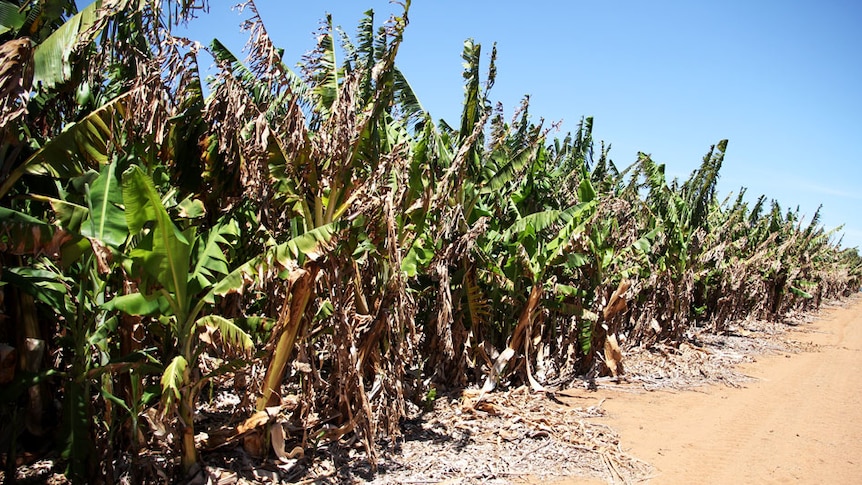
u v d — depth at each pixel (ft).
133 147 17.42
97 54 15.38
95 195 14.61
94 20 13.44
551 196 37.42
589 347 34.99
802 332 69.67
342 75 21.48
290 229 21.97
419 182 22.63
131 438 17.22
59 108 17.63
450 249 25.13
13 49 11.66
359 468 19.67
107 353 16.43
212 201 20.21
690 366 41.42
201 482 16.66
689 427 27.81
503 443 23.25
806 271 90.94
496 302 31.83
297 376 26.89
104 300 17.38
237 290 16.08
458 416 25.79
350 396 21.66
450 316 24.59
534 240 31.27
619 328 41.32
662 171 48.67
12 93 11.64
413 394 26.91
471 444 22.91
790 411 31.91
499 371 29.84
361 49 21.16
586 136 45.47
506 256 33.14
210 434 18.49
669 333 48.47
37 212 17.11
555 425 25.54
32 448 17.78
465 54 26.27
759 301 72.28
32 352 15.88
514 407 27.43
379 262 21.50
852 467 23.81
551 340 37.14
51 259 17.25
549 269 34.17
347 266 19.81
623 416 28.84
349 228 18.43
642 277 43.78
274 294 21.17
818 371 44.14
